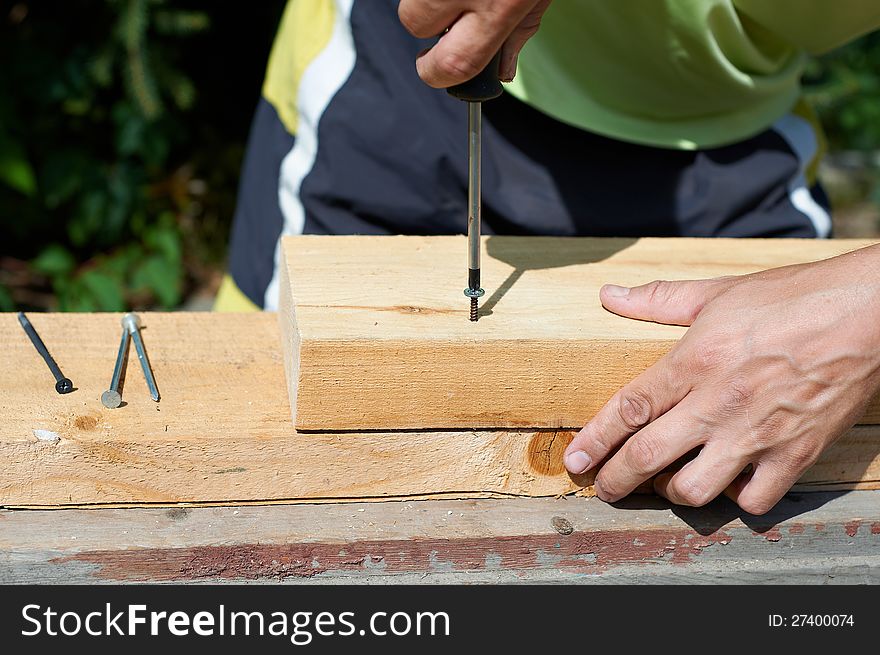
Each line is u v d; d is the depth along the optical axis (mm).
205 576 1160
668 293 1236
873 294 1117
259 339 1379
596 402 1208
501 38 1000
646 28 1480
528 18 1033
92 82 3201
